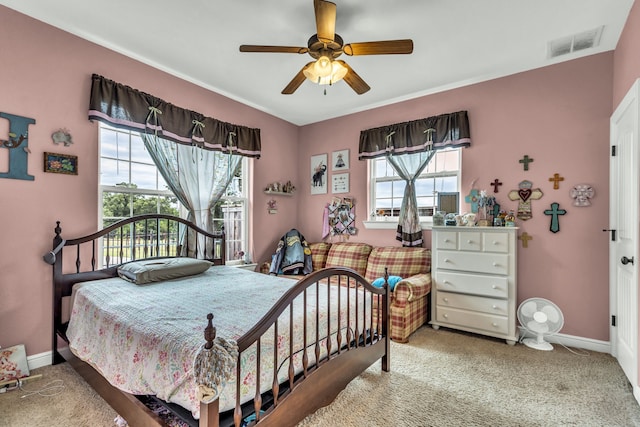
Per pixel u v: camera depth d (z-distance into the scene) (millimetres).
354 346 2020
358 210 4211
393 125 3832
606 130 2684
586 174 2760
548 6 2152
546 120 2953
